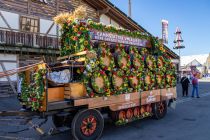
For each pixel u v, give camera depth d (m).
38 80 5.78
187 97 16.23
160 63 9.22
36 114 5.90
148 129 7.64
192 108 11.55
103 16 20.80
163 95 9.20
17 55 16.14
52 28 17.94
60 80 6.55
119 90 7.29
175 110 11.02
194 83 16.08
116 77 7.28
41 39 16.97
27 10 16.78
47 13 17.81
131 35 8.39
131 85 7.72
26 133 7.20
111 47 7.56
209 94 18.12
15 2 16.23
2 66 15.45
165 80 9.47
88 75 6.46
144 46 8.98
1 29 15.31
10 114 5.77
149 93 8.49
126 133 7.21
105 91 6.82
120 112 7.50
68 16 7.35
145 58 8.55
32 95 5.94
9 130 7.46
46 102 5.70
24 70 5.90
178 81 30.02
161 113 9.16
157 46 9.35
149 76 8.64
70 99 6.17
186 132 7.23
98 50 6.89
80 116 6.29
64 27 7.32
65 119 6.71
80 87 6.41
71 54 7.12
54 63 6.60
